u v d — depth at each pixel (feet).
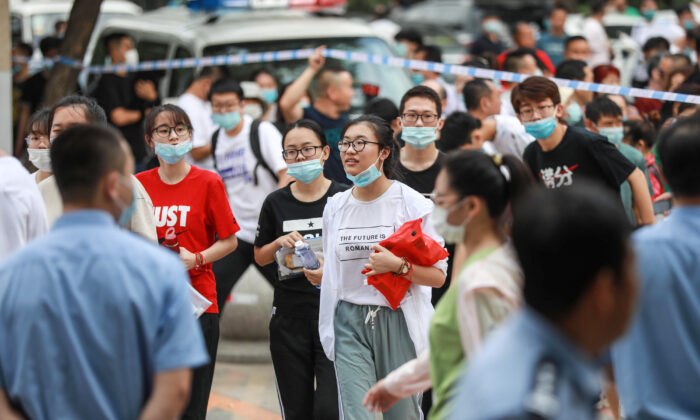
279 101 48.06
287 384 30.45
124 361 16.19
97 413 16.16
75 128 17.10
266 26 57.16
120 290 16.22
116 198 17.11
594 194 12.34
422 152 33.45
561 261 11.98
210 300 30.17
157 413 16.20
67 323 16.12
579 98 46.70
